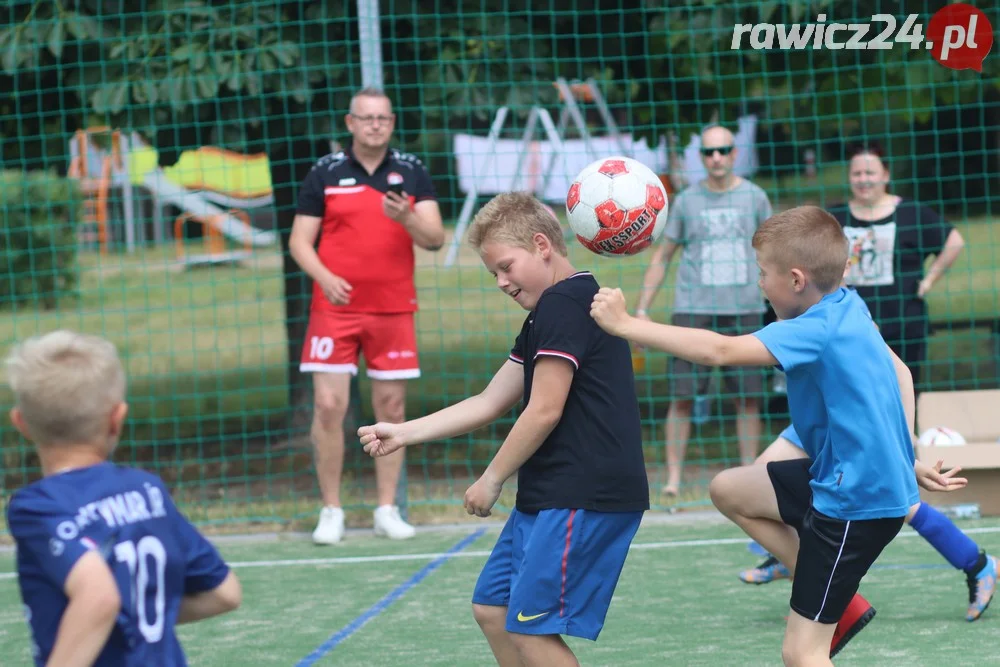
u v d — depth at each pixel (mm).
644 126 11969
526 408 4355
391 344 8852
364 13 9633
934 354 15641
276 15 10250
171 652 3221
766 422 12797
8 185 18734
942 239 9750
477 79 10727
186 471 11938
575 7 10977
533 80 10750
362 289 8719
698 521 9266
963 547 6203
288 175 12258
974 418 9336
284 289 12547
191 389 15984
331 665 5891
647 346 4121
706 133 9703
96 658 3025
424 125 10992
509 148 24172
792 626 4449
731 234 9719
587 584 4359
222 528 9625
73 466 3230
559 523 4305
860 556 4344
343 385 8883
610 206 5066
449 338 18297
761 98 11609
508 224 4570
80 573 2975
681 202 9875
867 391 4277
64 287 22219
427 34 10742
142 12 10211
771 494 5051
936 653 5684
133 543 3137
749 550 8219
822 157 13711
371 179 8688
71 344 3273
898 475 4305
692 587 7277
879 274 9672
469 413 4719
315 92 10625
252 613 7008
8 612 7250
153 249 31125
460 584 7602
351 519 9773
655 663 5711
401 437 4676
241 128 10500
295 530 9477
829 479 4387
